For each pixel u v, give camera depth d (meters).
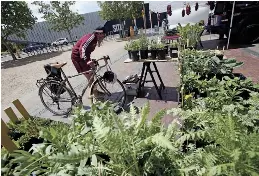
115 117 1.58
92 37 4.10
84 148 1.59
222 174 1.29
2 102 6.00
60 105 4.70
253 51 6.90
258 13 7.52
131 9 18.53
